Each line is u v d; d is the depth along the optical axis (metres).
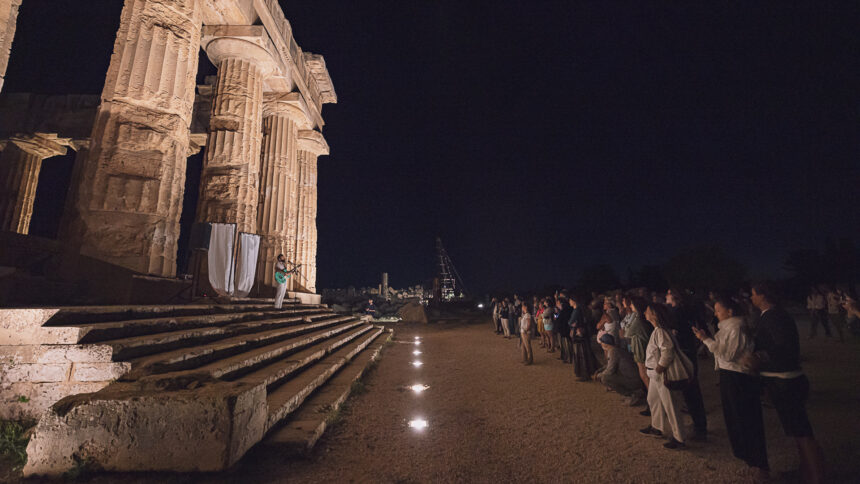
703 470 3.72
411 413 5.55
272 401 4.57
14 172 15.57
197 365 4.51
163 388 3.44
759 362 3.53
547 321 12.08
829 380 6.84
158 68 7.58
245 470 3.35
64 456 3.11
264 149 14.97
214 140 11.03
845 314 10.99
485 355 11.55
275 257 14.23
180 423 3.16
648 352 4.62
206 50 11.55
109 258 6.74
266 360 5.80
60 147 16.77
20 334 3.81
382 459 3.89
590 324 11.68
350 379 6.96
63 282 5.67
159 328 4.94
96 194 6.88
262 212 14.51
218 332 5.76
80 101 15.88
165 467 3.11
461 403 6.13
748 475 3.61
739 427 3.58
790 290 26.00
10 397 3.70
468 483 3.42
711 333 9.99
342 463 3.74
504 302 16.69
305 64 16.42
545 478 3.55
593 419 5.30
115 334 4.25
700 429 4.50
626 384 6.26
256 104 11.81
